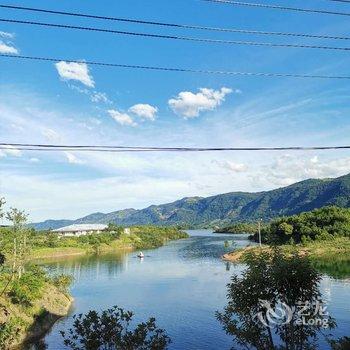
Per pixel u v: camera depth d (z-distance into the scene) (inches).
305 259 791.1
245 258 839.1
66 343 932.6
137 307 2386.8
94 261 5073.8
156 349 925.8
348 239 5408.5
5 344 1704.0
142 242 7623.0
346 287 2630.4
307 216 6171.3
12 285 2207.2
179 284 3120.1
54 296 2466.8
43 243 6245.1
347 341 932.6
